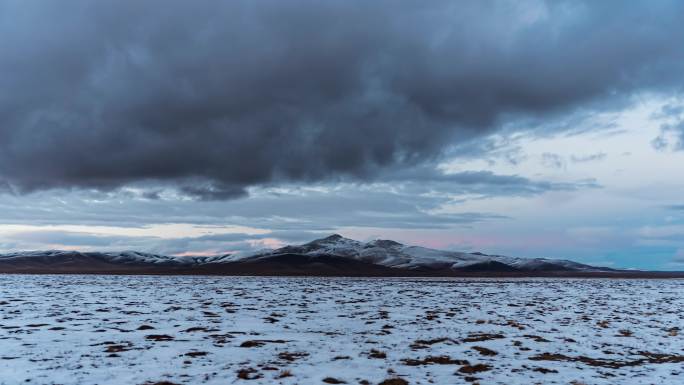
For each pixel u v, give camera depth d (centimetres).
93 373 1619
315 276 15975
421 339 2406
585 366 1862
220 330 2584
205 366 1750
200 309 3647
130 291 5834
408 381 1602
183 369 1698
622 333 2664
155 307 3775
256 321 2989
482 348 2159
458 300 4947
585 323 3088
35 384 1484
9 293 5203
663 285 9681
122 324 2761
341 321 3059
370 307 4034
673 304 4678
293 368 1750
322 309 3800
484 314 3578
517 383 1603
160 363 1780
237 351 2027
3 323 2748
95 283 8050
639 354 2100
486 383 1598
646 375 1736
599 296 5825
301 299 4819
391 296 5456
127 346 2086
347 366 1802
